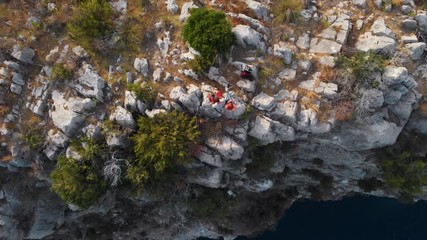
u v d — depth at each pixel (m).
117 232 44.41
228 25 31.03
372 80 31.53
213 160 32.69
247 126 32.06
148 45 33.28
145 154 31.17
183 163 32.38
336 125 33.03
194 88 31.48
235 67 31.97
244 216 43.19
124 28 33.19
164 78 32.28
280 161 37.62
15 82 33.69
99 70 33.03
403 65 32.56
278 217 45.31
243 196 41.31
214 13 31.14
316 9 33.59
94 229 43.28
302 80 32.44
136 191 34.94
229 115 31.69
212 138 32.12
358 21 33.38
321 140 34.25
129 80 32.62
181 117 31.19
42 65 33.88
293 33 33.12
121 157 32.78
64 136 33.09
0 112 33.53
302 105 32.12
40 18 34.12
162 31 33.28
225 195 39.44
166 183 35.25
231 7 33.22
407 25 33.25
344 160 37.88
